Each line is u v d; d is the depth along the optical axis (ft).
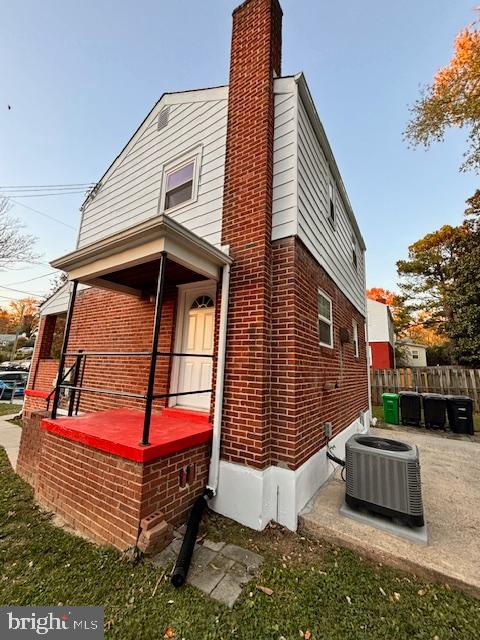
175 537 8.77
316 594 6.77
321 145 16.51
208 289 15.14
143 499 8.21
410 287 71.72
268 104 13.03
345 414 18.97
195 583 6.98
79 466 10.11
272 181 12.70
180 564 7.16
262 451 10.08
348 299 23.04
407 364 87.45
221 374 11.43
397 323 76.07
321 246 15.78
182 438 9.67
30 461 13.33
